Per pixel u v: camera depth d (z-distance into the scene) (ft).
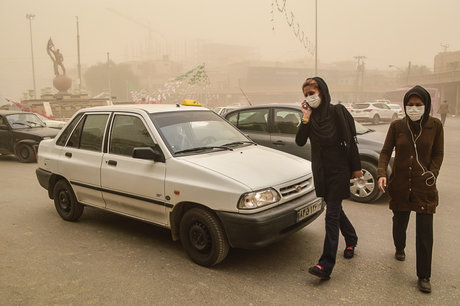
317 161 11.45
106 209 15.55
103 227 16.76
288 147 21.47
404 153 11.19
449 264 12.71
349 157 11.21
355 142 11.30
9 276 12.16
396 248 13.03
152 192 13.41
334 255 11.33
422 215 10.98
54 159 17.17
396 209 11.57
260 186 11.81
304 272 12.28
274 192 12.04
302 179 13.23
